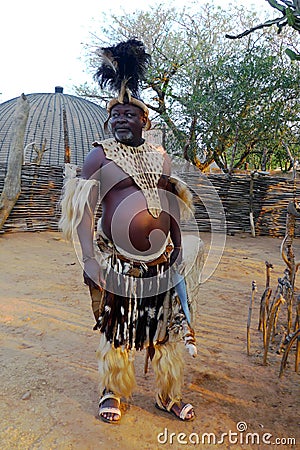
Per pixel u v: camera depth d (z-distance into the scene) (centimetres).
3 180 902
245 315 430
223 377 296
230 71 1279
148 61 238
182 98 1366
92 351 335
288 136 1387
